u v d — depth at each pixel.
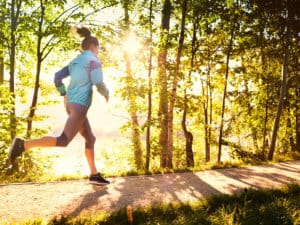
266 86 19.17
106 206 4.92
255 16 15.82
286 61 15.45
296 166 10.31
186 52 17.97
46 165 12.10
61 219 4.10
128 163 21.42
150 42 13.79
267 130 22.61
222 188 6.48
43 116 13.95
